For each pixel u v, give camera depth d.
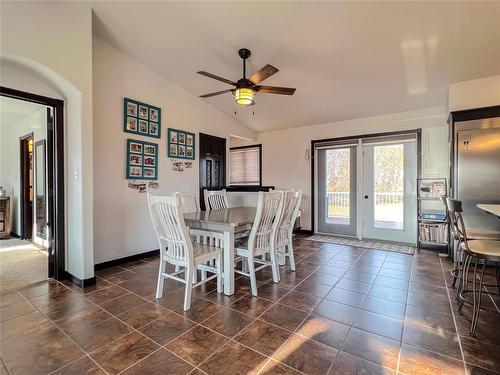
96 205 3.34
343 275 3.14
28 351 1.73
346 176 5.27
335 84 3.91
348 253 4.09
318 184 5.59
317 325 2.05
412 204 4.62
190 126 4.61
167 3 2.73
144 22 3.02
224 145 5.34
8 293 2.62
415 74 3.47
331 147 5.41
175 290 2.71
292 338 1.88
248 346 1.79
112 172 3.50
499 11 2.36
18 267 3.39
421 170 4.47
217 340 1.85
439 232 4.14
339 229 5.36
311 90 4.14
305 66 3.51
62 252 3.00
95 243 3.33
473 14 2.43
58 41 2.60
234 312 2.25
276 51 3.26
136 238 3.79
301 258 3.84
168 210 2.36
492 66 3.18
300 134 5.76
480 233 2.57
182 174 4.46
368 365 1.60
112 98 3.49
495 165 3.24
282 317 2.17
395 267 3.42
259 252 2.77
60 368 1.58
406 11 2.47
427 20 2.56
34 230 4.59
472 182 3.35
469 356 1.68
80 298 2.52
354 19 2.64
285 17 2.71
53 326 2.03
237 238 3.09
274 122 5.61
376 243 4.73
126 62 3.64
